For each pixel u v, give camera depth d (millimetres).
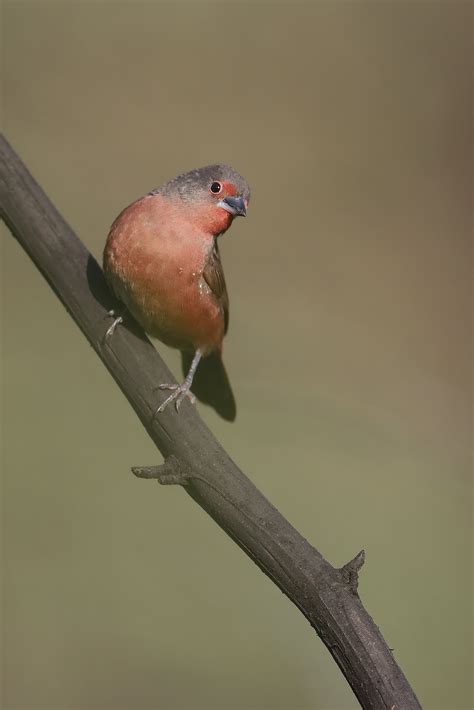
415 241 18375
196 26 18000
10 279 12781
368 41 19109
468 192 18938
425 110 19094
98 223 14867
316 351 15727
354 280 17609
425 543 10781
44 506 9672
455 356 17234
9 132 15539
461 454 13461
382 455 12320
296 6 18812
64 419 10703
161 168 16438
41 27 16906
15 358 11336
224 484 4875
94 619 8906
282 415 12672
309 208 17891
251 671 8781
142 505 9984
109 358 5836
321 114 18547
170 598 9234
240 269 16891
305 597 4516
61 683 8516
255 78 18156
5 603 8805
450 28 19422
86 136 16109
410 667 9219
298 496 11016
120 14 17578
